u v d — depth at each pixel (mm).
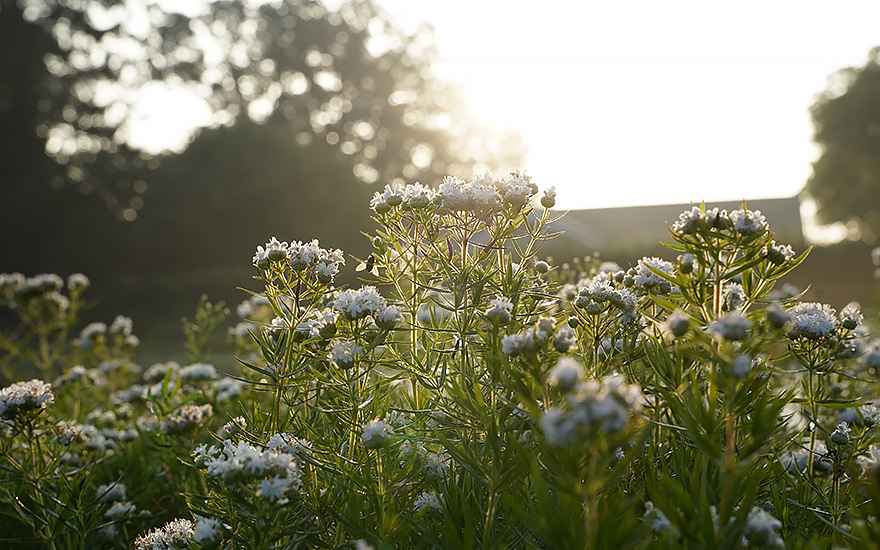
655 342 3004
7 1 49062
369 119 64250
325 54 63594
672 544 2104
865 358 4762
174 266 47781
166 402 4988
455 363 3270
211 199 45500
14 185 48812
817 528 3041
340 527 3000
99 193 50719
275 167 45531
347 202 45344
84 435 5219
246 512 2975
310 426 3545
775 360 3230
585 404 1844
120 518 4031
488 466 2826
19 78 49062
